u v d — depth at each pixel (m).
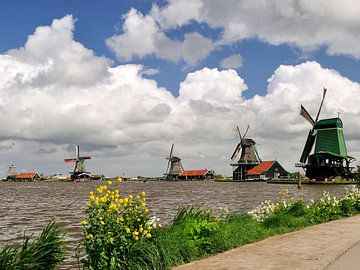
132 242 9.09
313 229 15.46
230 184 134.50
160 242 9.89
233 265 9.59
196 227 11.65
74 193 85.00
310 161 107.50
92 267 8.48
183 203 47.09
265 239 13.37
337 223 17.30
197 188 105.56
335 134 104.25
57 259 8.54
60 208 43.44
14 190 106.81
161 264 9.33
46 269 8.36
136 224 9.47
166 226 11.74
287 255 10.58
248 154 147.00
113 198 9.10
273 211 17.50
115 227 8.77
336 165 105.00
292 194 66.50
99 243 8.51
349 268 8.91
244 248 11.73
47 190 105.75
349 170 106.69
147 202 49.66
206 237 11.47
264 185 118.31
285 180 128.25
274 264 9.57
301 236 13.73
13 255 7.88
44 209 42.31
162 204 45.75
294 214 17.80
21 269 7.65
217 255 10.86
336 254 10.47
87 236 8.45
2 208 44.12
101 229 8.62
